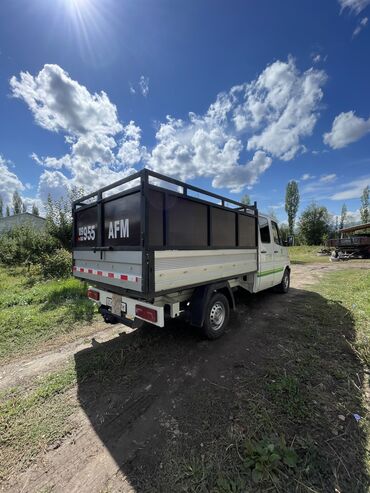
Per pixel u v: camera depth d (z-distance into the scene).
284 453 1.67
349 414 2.07
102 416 2.16
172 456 1.73
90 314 4.82
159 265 2.63
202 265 3.29
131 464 1.69
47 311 5.04
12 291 7.02
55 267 8.94
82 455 1.78
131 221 2.73
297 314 4.70
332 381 2.54
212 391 2.44
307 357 3.04
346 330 3.85
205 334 3.46
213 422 2.04
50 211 11.27
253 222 4.67
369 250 16.38
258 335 3.76
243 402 2.26
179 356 3.16
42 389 2.55
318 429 1.92
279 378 2.60
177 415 2.13
